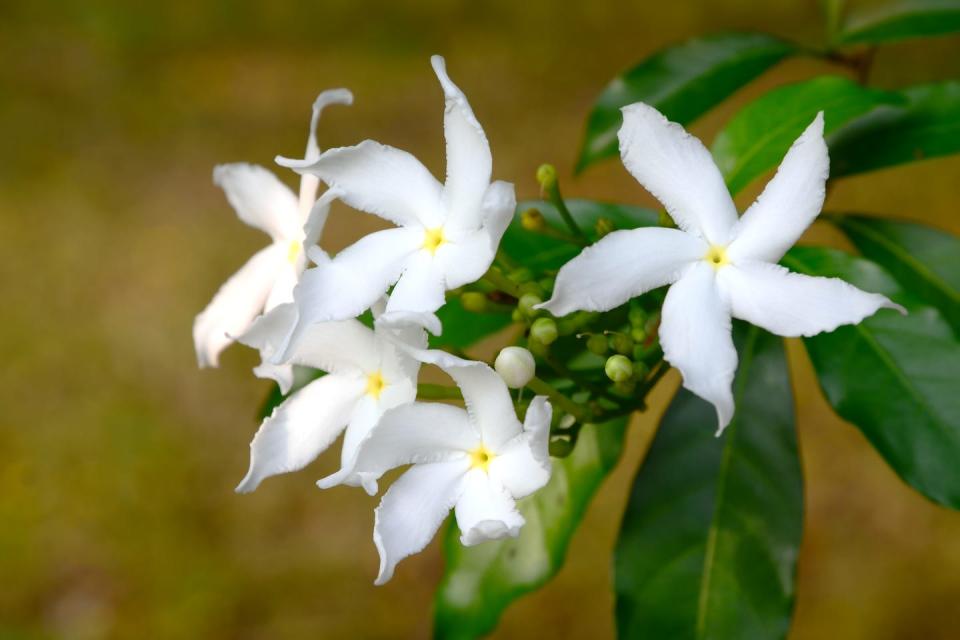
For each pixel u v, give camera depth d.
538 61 1.30
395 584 0.76
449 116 0.31
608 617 0.71
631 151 0.31
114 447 0.85
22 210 1.13
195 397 0.88
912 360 0.33
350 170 0.32
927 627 0.68
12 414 0.89
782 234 0.30
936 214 0.89
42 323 0.97
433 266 0.31
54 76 1.39
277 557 0.78
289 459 0.32
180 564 0.78
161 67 1.42
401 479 0.31
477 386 0.31
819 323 0.30
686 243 0.31
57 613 0.76
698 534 0.34
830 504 0.75
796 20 1.24
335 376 0.32
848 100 0.34
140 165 1.20
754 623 0.33
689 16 1.30
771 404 0.34
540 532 0.35
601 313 0.33
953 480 0.32
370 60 1.38
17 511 0.81
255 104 1.31
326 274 0.31
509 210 0.30
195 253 1.03
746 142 0.35
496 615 0.35
